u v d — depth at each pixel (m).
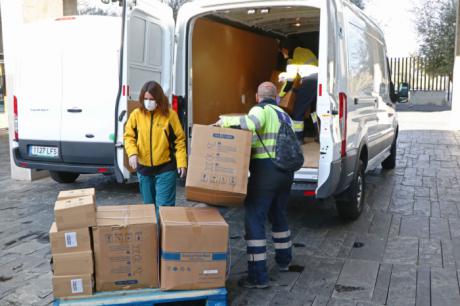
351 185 5.99
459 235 5.78
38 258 5.05
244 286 4.36
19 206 6.98
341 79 5.39
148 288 3.80
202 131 4.02
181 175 4.63
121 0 6.44
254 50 8.16
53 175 8.27
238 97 7.73
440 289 4.30
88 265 3.63
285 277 4.57
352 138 5.79
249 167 4.29
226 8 5.80
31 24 7.48
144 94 4.54
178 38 6.10
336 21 5.35
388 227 6.09
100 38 7.16
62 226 3.57
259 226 4.27
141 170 4.69
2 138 14.65
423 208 6.95
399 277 4.57
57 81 7.27
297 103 6.99
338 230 5.98
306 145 7.06
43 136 7.39
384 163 9.75
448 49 27.89
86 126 7.15
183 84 6.12
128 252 3.71
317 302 4.07
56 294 3.62
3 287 4.36
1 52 16.89
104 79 7.09
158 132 4.58
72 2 9.73
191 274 3.77
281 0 5.37
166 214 3.98
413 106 28.89
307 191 5.31
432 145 13.03
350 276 4.59
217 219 3.93
